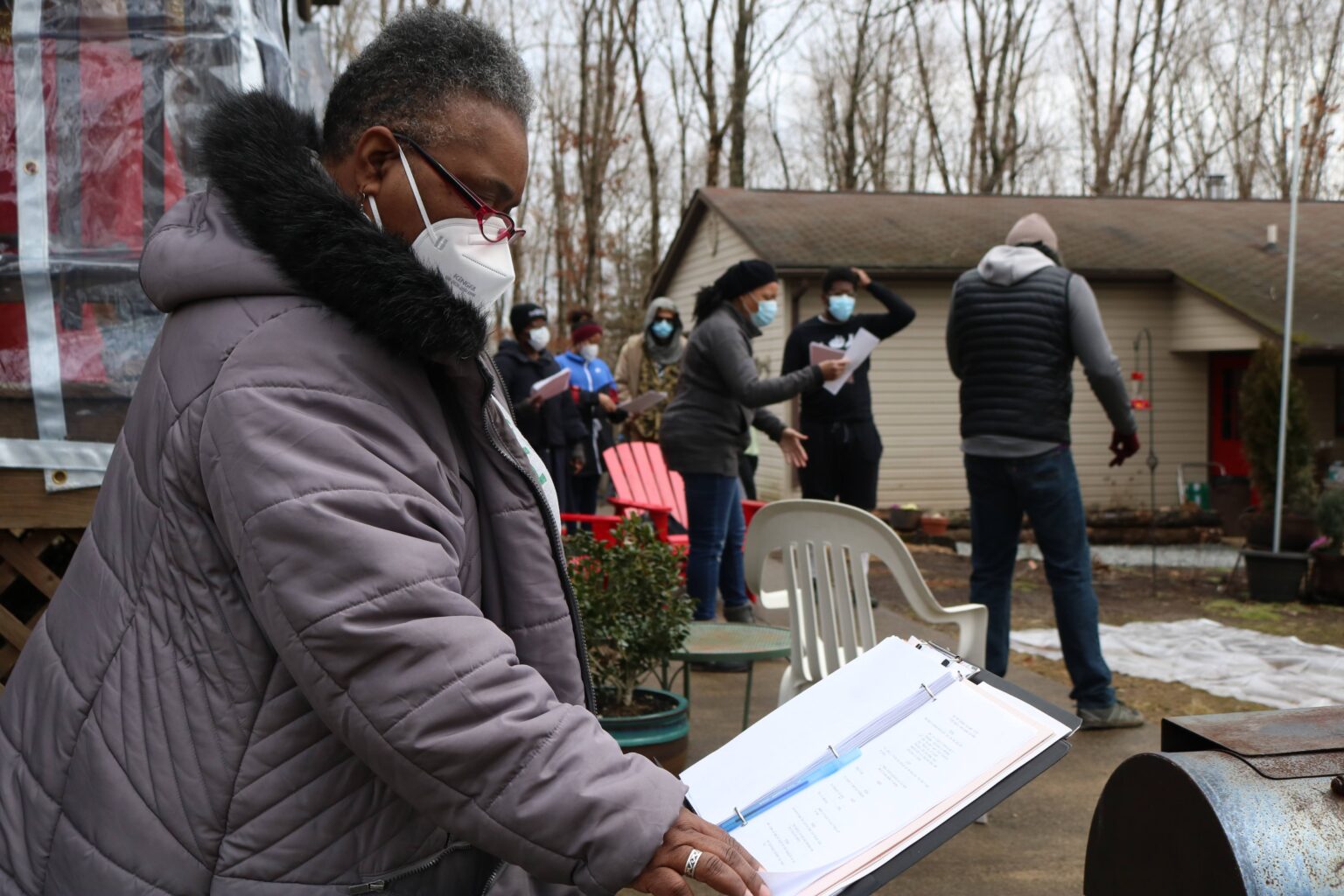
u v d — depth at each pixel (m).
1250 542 10.91
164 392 1.33
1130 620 7.91
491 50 1.45
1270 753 1.51
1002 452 4.68
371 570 1.20
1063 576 4.74
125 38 3.26
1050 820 3.76
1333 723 1.64
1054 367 4.66
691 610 3.73
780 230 16.06
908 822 1.31
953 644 6.19
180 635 1.30
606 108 23.61
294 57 5.57
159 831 1.27
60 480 3.07
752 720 4.71
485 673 1.21
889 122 31.00
